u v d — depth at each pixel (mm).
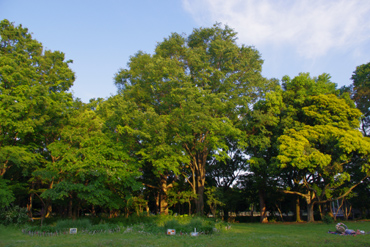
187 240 12539
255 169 30422
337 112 26344
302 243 11453
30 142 22234
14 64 19625
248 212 45500
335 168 24266
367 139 25312
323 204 35094
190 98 22312
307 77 30766
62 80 23766
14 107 17922
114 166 20078
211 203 31328
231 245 11055
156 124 21094
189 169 32000
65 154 19328
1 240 13031
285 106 29453
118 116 21656
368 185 30984
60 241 12562
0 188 19422
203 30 28297
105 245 11102
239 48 27484
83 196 18953
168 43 27031
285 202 37875
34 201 33156
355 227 20578
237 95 25750
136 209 28141
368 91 31641
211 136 23875
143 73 25500
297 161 23672
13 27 22641
